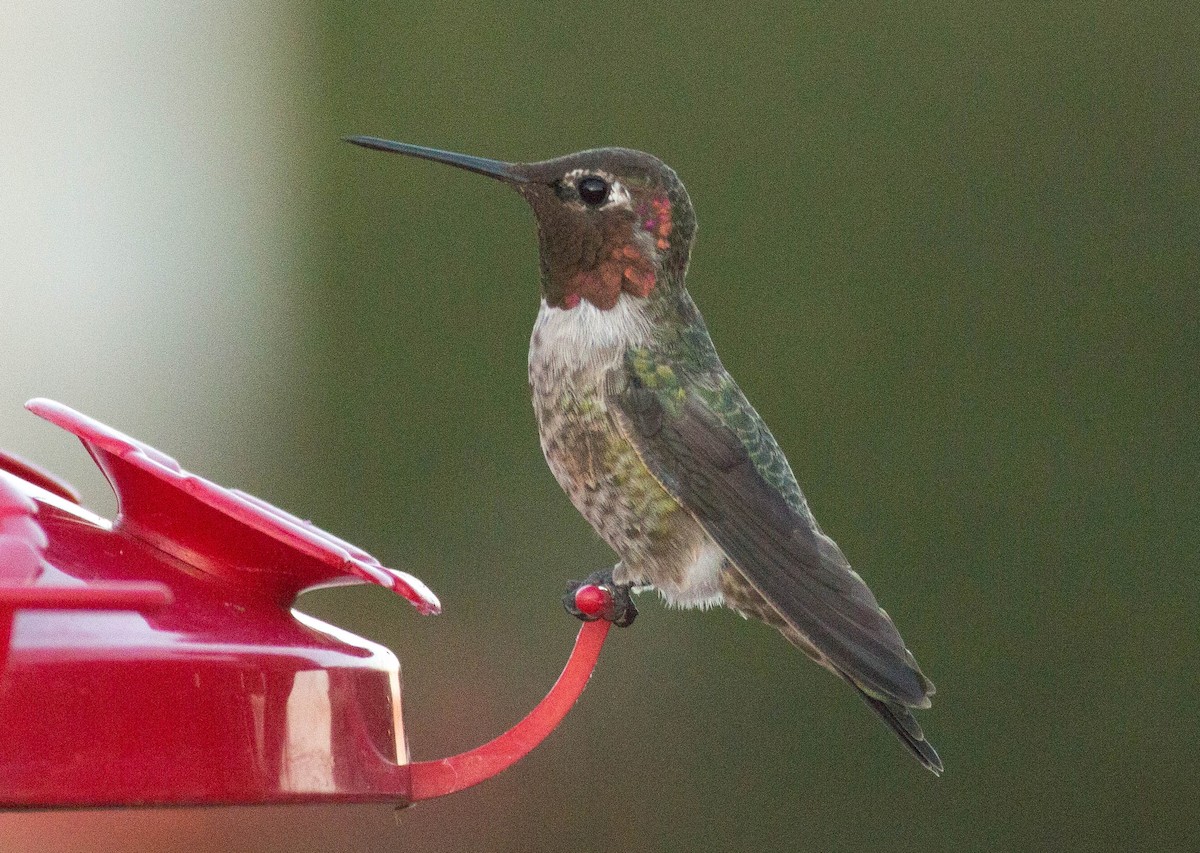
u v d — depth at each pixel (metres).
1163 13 11.04
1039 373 10.81
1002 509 10.67
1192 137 10.95
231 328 12.32
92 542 4.82
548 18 11.34
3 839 11.09
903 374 10.81
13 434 13.03
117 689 4.27
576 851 10.71
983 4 11.13
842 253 10.95
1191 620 10.49
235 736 4.42
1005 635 10.58
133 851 11.22
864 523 10.66
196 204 12.83
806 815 10.51
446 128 11.47
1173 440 10.68
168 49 13.02
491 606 10.89
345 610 10.82
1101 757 10.42
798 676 10.69
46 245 13.03
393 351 11.46
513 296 11.27
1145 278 10.85
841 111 11.09
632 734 10.75
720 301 10.90
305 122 12.05
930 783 10.47
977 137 11.05
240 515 4.66
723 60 11.17
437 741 10.66
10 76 13.31
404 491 11.24
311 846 11.20
